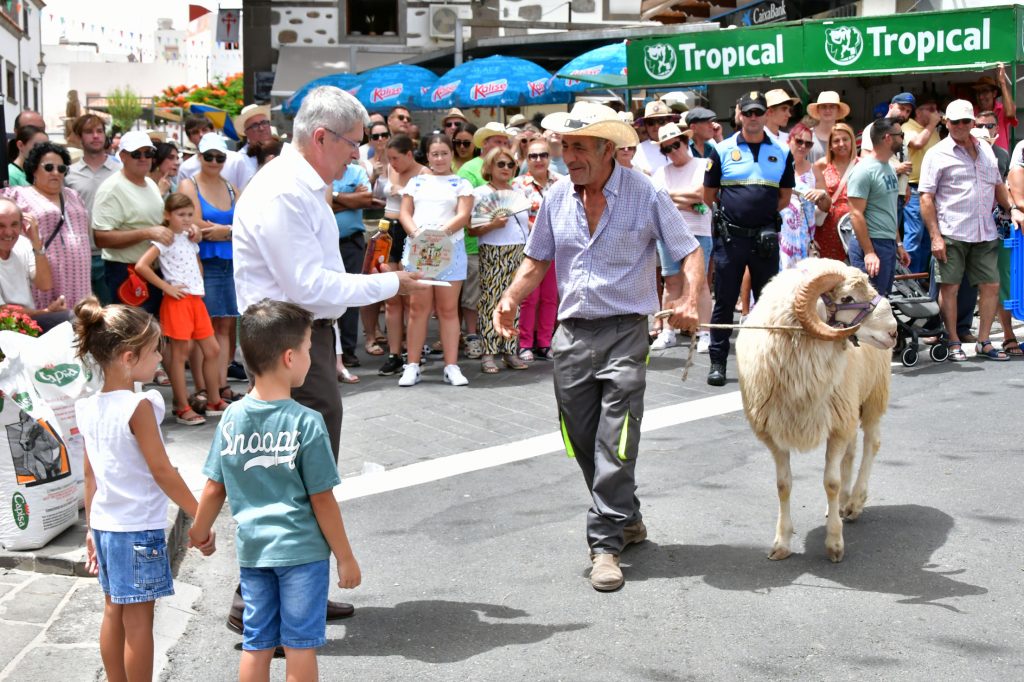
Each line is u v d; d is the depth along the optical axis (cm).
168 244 759
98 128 866
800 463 665
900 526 553
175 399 774
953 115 898
